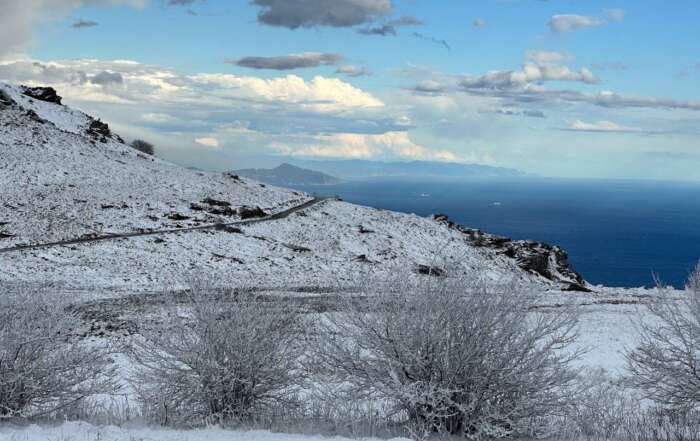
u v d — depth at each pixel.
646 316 29.48
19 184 62.53
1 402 9.90
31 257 42.12
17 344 9.88
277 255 53.66
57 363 10.22
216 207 65.88
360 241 62.34
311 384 10.78
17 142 79.44
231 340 10.21
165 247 50.25
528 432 9.34
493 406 9.19
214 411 10.33
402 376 9.46
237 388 10.34
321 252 56.72
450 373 9.15
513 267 61.50
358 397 9.61
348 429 9.48
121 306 25.39
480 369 9.14
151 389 10.48
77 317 11.08
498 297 9.30
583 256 163.12
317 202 81.50
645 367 10.83
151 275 41.69
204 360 10.19
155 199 66.31
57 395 10.30
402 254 60.09
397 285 9.53
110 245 48.25
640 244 194.88
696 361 10.21
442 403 9.25
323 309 12.53
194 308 10.60
